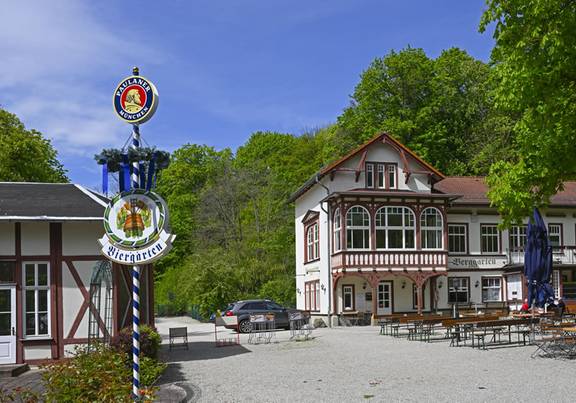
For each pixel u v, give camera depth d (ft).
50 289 59.00
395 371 48.19
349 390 40.45
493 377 43.37
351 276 110.11
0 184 67.41
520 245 122.01
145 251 33.58
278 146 226.17
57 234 59.57
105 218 33.91
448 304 115.85
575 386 38.65
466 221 119.75
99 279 59.26
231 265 148.77
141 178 35.53
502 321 64.64
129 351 42.98
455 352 59.57
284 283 142.31
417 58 157.48
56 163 137.18
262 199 171.73
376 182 113.19
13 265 58.70
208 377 48.39
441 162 156.76
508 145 150.00
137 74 35.14
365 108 158.61
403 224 110.01
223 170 192.44
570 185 131.44
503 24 47.80
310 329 86.84
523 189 50.03
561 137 45.29
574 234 123.13
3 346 57.57
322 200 112.88
